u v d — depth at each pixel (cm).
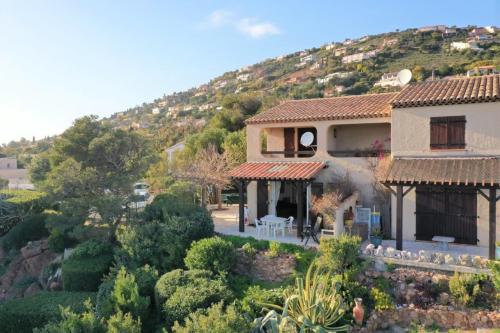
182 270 1969
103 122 3125
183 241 2227
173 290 1748
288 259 2027
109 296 1758
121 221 2839
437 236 2180
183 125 9094
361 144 2875
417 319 1652
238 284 2019
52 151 3028
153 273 1998
